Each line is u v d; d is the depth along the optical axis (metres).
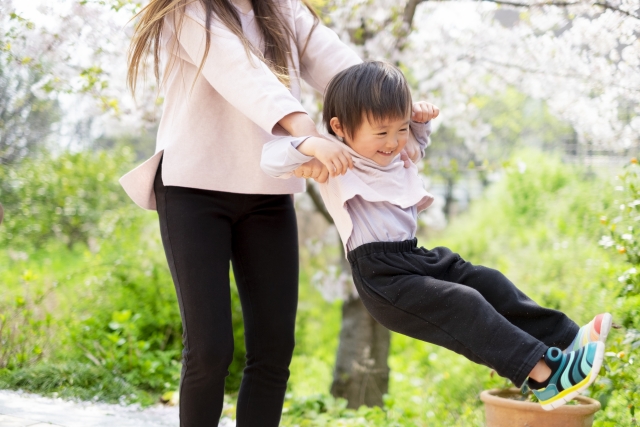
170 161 2.16
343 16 4.98
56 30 4.39
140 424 3.29
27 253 9.53
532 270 8.34
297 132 1.96
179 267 2.12
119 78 4.79
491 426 2.87
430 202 2.28
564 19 4.79
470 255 10.75
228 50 2.04
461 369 5.73
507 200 12.14
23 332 4.55
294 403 4.50
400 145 2.12
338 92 2.11
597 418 3.43
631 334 3.10
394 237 2.10
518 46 5.32
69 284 6.64
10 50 4.34
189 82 2.21
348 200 2.15
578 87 4.98
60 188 10.55
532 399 2.94
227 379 5.45
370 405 5.51
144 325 5.33
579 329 1.98
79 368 4.24
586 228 8.39
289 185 2.28
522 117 12.12
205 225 2.15
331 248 9.79
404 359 7.73
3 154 8.52
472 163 6.12
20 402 3.52
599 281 5.66
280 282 2.29
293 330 2.31
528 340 1.80
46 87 4.51
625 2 4.05
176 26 2.12
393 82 2.04
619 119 4.71
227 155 2.20
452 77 5.71
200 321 2.07
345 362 5.64
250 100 1.99
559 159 11.71
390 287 1.99
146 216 10.41
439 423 4.34
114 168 11.41
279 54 2.27
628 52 4.22
